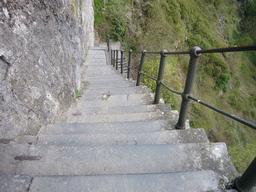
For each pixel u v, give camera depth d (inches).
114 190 37.8
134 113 87.4
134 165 46.4
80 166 46.1
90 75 234.5
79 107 107.3
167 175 40.8
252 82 936.3
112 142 57.8
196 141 57.7
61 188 37.9
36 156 48.2
